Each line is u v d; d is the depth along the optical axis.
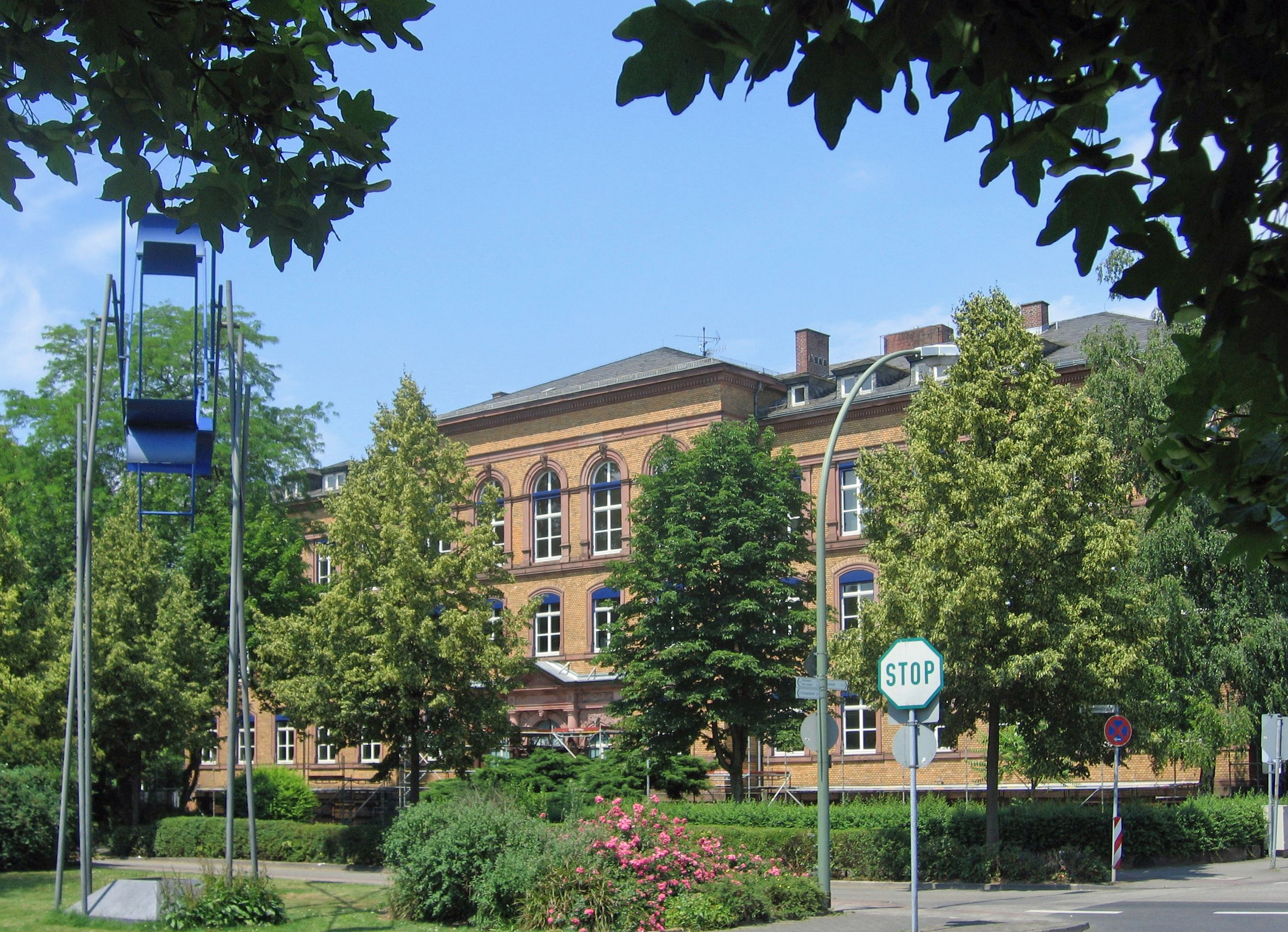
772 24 3.02
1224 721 29.22
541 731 42.97
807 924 16.91
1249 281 3.09
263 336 52.69
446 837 18.05
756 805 29.64
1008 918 17.75
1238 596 30.23
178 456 19.91
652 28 3.12
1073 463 24.50
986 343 25.81
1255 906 18.73
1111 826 25.97
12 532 34.91
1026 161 3.49
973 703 24.48
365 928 17.34
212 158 4.89
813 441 45.09
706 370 45.69
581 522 48.44
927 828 26.34
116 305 19.09
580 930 16.42
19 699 32.44
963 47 3.24
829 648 27.47
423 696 30.88
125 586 37.47
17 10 4.48
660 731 32.75
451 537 31.81
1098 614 24.06
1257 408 3.49
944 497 25.05
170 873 26.33
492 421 51.25
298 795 46.03
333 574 32.00
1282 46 2.89
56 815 30.17
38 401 50.19
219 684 39.06
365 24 4.66
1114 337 33.00
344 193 4.96
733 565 32.44
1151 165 3.02
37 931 17.08
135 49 4.48
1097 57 3.14
